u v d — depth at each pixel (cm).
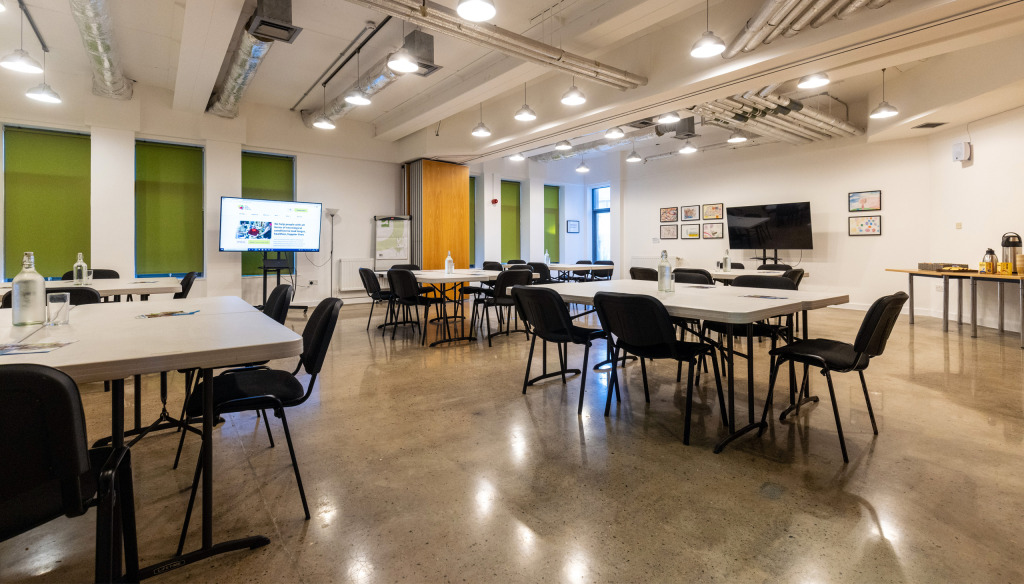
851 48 404
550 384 356
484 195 1049
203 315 197
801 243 821
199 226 733
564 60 466
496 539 163
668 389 342
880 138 722
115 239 645
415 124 773
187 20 420
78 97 620
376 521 174
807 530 167
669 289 303
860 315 714
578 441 248
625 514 178
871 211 759
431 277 503
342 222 851
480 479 206
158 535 165
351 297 861
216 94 655
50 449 92
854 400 311
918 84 605
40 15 465
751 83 490
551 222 1217
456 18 389
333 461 224
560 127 675
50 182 632
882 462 220
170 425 212
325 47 550
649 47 532
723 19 461
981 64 509
